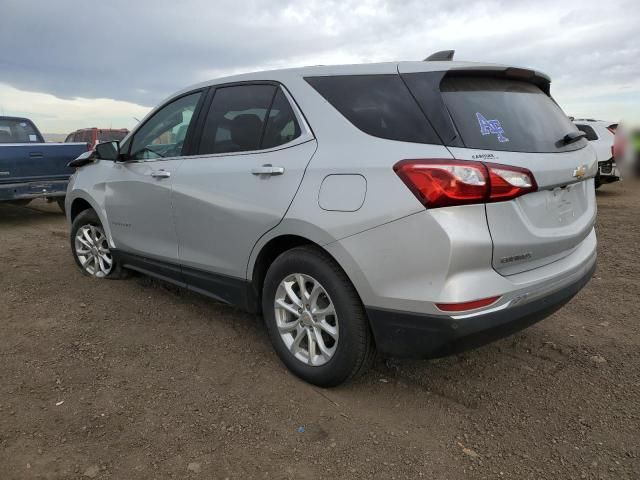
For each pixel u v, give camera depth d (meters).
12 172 8.13
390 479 2.32
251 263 3.25
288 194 2.93
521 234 2.57
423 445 2.55
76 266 5.67
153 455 2.46
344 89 2.95
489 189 2.41
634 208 10.02
